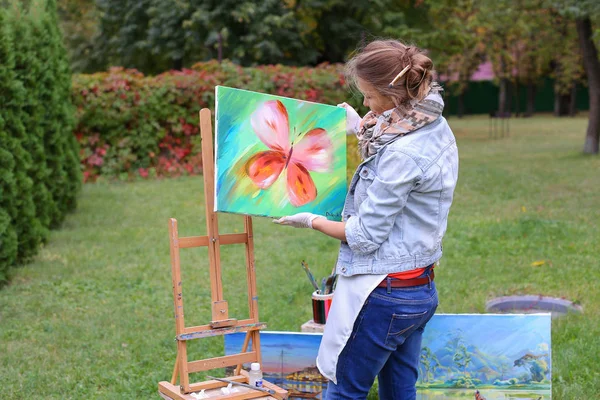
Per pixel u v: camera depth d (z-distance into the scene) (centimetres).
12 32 712
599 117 1678
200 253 777
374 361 276
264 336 381
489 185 1247
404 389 305
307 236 861
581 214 938
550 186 1210
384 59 264
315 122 320
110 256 764
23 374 443
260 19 1895
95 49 2472
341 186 327
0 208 643
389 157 262
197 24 1966
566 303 547
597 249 735
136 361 466
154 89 1394
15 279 670
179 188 1252
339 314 275
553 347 466
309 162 317
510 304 560
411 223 269
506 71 3142
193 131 1445
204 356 469
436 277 653
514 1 1756
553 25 1934
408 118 264
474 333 373
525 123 3281
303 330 405
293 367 379
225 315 321
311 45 2119
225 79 1448
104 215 1000
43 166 801
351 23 2012
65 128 968
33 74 767
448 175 270
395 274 268
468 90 4588
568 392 398
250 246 326
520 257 716
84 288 639
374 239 262
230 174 290
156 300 606
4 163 663
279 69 1491
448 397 376
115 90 1361
